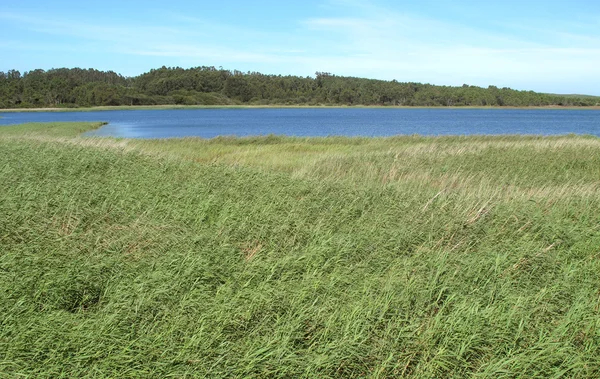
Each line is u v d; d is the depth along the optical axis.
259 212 9.09
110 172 12.59
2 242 7.20
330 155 19.86
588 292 6.19
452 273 6.49
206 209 9.23
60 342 4.52
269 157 20.55
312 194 10.66
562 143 21.98
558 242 7.96
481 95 192.12
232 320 5.08
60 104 152.75
